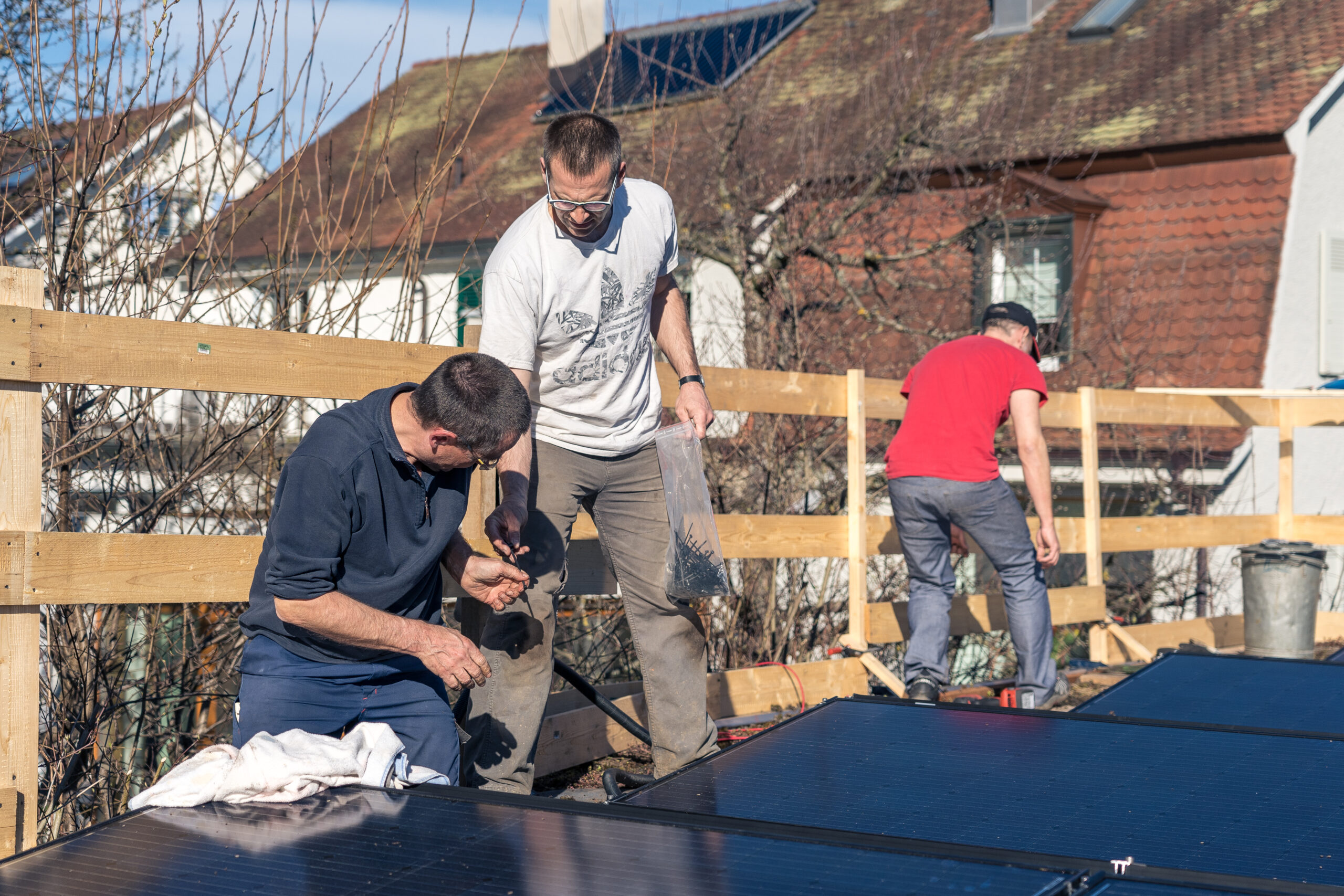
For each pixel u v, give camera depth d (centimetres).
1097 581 712
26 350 327
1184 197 1333
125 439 533
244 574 372
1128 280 1299
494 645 359
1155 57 1505
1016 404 519
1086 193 1334
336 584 265
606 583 487
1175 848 204
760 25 1778
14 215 515
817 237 1047
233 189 532
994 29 1661
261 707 271
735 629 772
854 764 258
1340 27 1424
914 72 1348
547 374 351
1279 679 390
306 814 203
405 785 252
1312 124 1334
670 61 1291
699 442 373
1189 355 1227
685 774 253
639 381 368
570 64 1838
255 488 558
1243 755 261
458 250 1345
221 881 168
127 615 547
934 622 540
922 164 1201
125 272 516
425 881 168
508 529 318
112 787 523
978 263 1241
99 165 502
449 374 261
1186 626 779
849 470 606
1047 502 518
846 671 589
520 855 179
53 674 517
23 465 329
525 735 358
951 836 212
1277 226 1271
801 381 583
